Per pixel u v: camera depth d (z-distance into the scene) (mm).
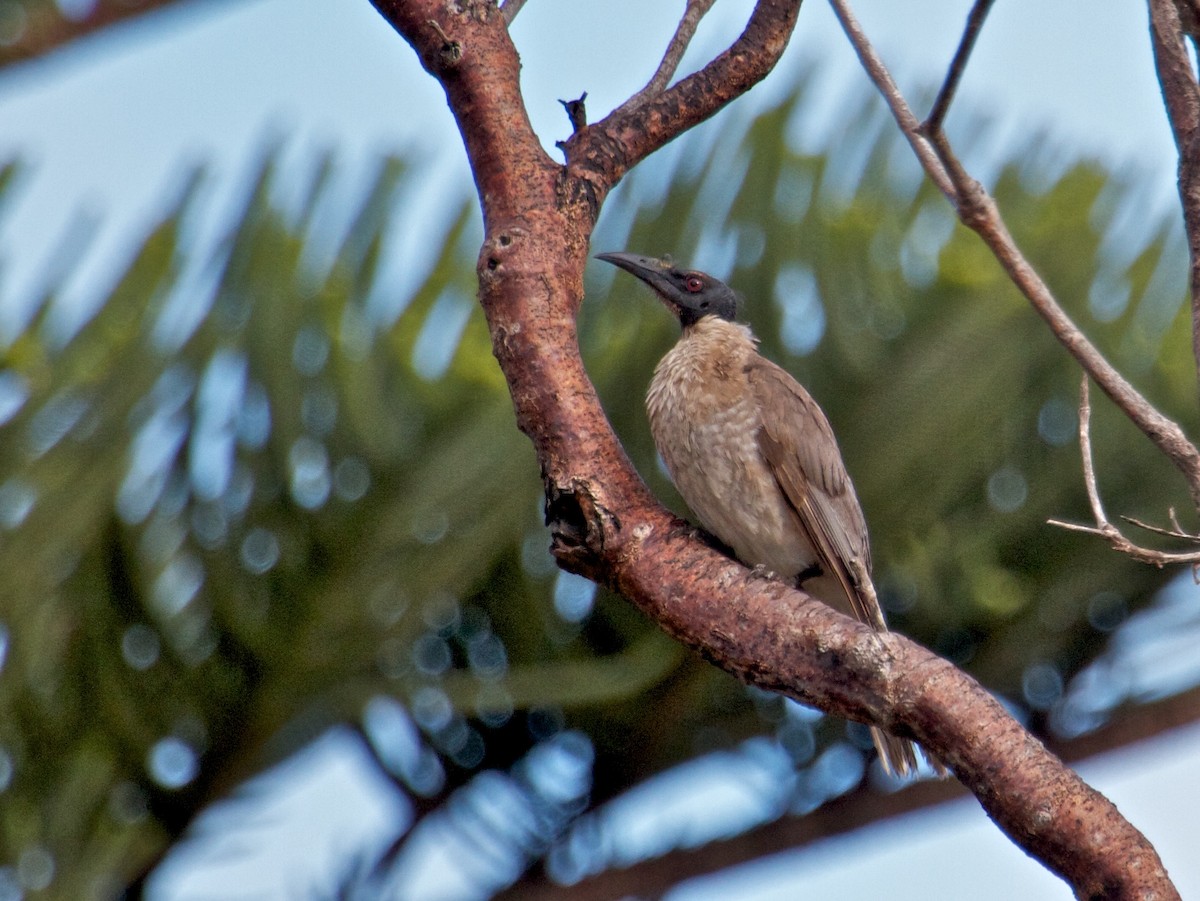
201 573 11633
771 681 6199
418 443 11836
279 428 11742
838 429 12203
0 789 11375
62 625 11398
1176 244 12812
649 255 12477
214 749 11680
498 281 6879
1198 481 6082
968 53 6059
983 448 12133
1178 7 6656
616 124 7367
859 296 12336
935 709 5828
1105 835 5543
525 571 11594
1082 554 12211
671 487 12305
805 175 12555
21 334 12109
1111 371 6199
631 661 11492
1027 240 12703
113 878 11453
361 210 12172
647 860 11539
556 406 6738
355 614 11570
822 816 11344
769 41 7723
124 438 11664
